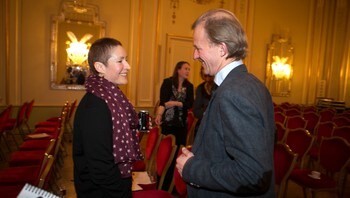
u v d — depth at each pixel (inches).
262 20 306.7
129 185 51.6
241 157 28.9
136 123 55.9
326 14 335.3
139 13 243.9
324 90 339.6
